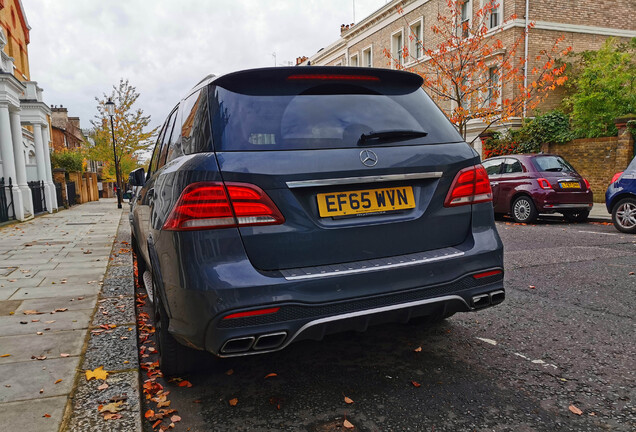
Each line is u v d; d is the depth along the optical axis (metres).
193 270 2.13
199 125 2.41
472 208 2.66
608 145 13.70
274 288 2.12
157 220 2.57
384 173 2.39
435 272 2.43
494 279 2.62
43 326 3.65
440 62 17.84
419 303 2.38
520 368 2.81
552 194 10.05
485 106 18.66
